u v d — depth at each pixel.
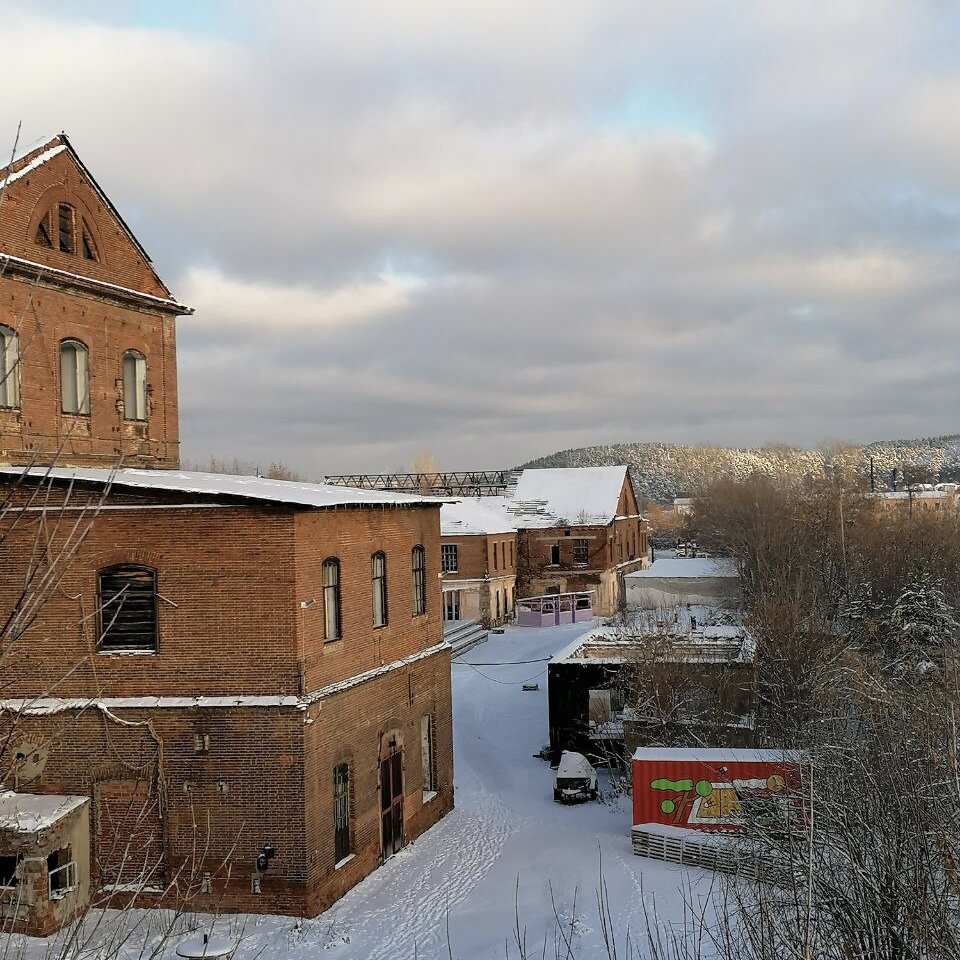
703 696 31.56
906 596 46.44
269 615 20.80
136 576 21.11
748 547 63.47
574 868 23.55
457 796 31.09
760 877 13.77
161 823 20.70
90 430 25.19
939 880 11.94
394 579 26.12
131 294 26.53
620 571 79.19
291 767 20.58
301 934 19.58
